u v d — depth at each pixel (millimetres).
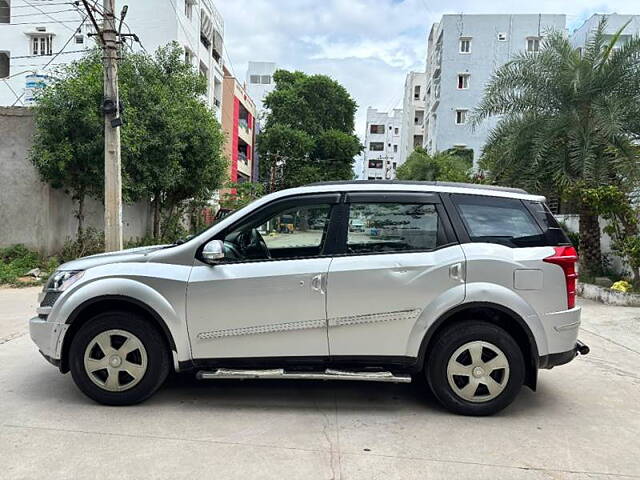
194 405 4188
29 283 10820
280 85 47750
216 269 4047
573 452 3477
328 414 4055
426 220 4137
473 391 4020
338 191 4234
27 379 4801
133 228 17625
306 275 3982
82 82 12234
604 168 11094
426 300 3965
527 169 12180
